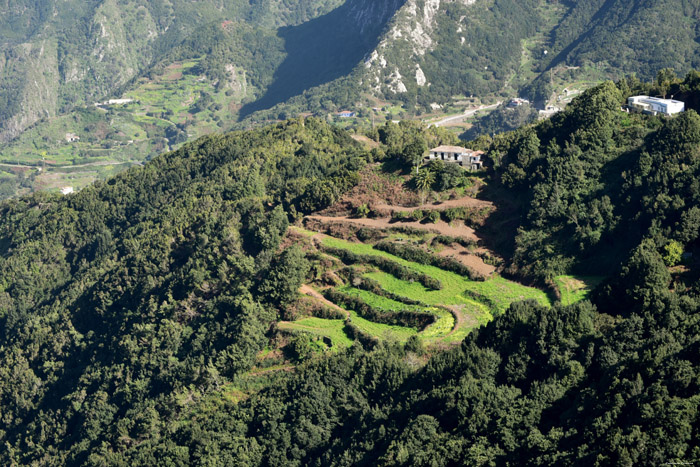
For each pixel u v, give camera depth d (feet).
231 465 374.02
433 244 485.97
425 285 454.81
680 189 419.13
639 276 352.90
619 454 255.70
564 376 318.65
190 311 519.19
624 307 358.02
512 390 325.21
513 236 472.44
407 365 378.32
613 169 476.13
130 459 417.28
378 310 443.73
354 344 416.26
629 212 439.22
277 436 377.30
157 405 453.58
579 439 281.33
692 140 443.73
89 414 485.15
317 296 476.95
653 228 406.00
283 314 471.21
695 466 243.19
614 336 327.88
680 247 380.17
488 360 343.67
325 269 494.18
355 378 383.65
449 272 463.42
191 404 438.40
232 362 443.32
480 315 415.85
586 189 470.80
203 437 396.98
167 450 401.29
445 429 324.80
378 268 481.87
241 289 498.28
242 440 386.73
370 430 344.49
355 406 372.38
